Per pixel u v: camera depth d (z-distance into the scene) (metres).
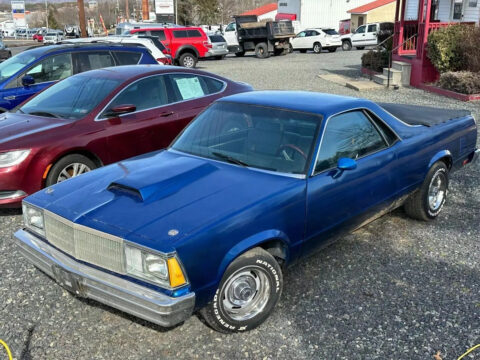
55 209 3.41
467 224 5.23
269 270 3.41
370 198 4.27
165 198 3.37
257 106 4.32
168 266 2.86
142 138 6.09
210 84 6.95
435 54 13.48
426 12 13.80
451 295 3.89
